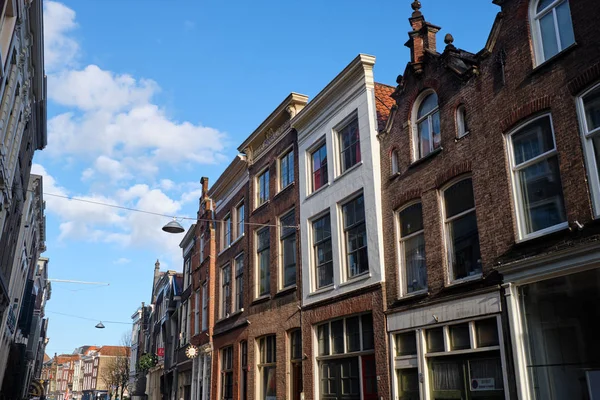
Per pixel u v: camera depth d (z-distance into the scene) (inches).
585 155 371.2
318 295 669.9
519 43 439.2
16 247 992.2
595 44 374.0
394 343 531.8
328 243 676.7
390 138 596.1
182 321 1285.7
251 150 926.4
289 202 773.9
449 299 466.3
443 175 503.2
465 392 443.8
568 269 366.6
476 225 465.1
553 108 399.2
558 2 412.2
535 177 412.8
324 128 712.4
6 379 1171.9
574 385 359.3
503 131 440.8
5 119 620.7
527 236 410.6
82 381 4256.9
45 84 808.3
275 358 752.3
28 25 644.7
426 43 570.9
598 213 357.4
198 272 1174.3
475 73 479.5
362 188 617.9
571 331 365.7
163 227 649.6
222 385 936.9
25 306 1343.5
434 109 542.3
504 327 410.3
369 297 574.9
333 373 625.6
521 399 384.8
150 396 1582.2
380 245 575.2
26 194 1024.9
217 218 1077.8
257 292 840.3
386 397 525.7
